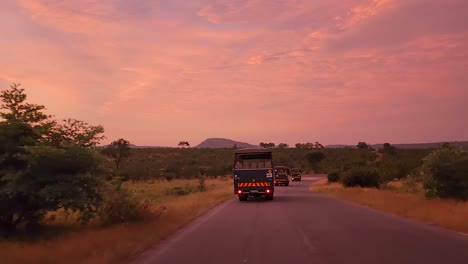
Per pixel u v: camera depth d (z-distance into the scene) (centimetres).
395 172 5647
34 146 1324
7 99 1432
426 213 1820
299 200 3011
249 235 1391
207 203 2589
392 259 980
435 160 2670
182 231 1510
